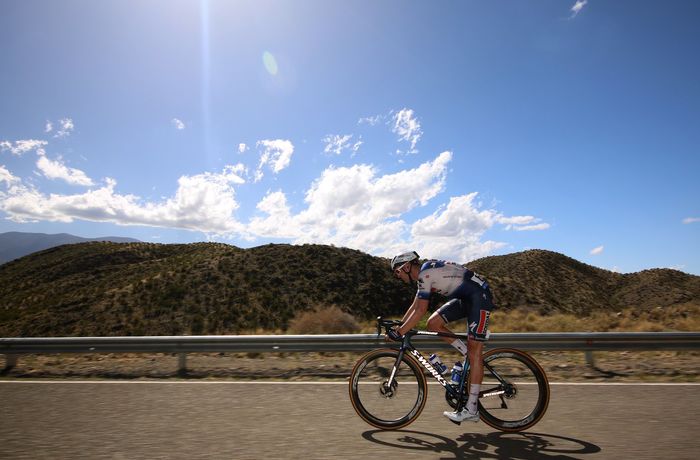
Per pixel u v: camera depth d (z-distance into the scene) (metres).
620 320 12.53
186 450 3.50
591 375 6.50
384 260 52.25
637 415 4.35
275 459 3.29
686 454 3.31
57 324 34.75
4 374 7.41
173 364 7.79
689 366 6.89
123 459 3.31
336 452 3.44
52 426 4.16
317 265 46.03
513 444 3.60
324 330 13.18
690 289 68.56
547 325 12.12
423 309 4.12
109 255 81.12
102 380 6.55
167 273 42.84
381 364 4.36
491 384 4.17
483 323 4.04
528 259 76.00
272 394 5.42
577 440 3.67
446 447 3.55
